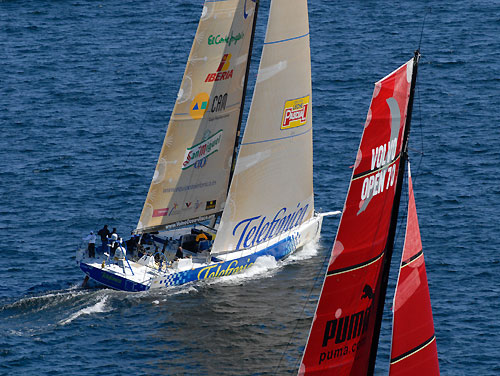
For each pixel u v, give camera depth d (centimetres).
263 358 18675
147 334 19750
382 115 10894
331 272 11075
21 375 18138
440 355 19138
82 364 18525
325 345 11375
